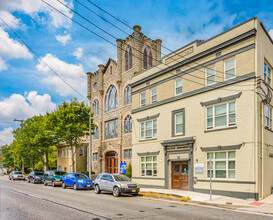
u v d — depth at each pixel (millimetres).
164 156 21562
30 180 32875
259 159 15273
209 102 18156
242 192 15320
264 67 17453
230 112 16938
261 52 16516
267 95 16219
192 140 18797
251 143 15320
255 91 15523
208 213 11078
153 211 11375
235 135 16250
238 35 16641
